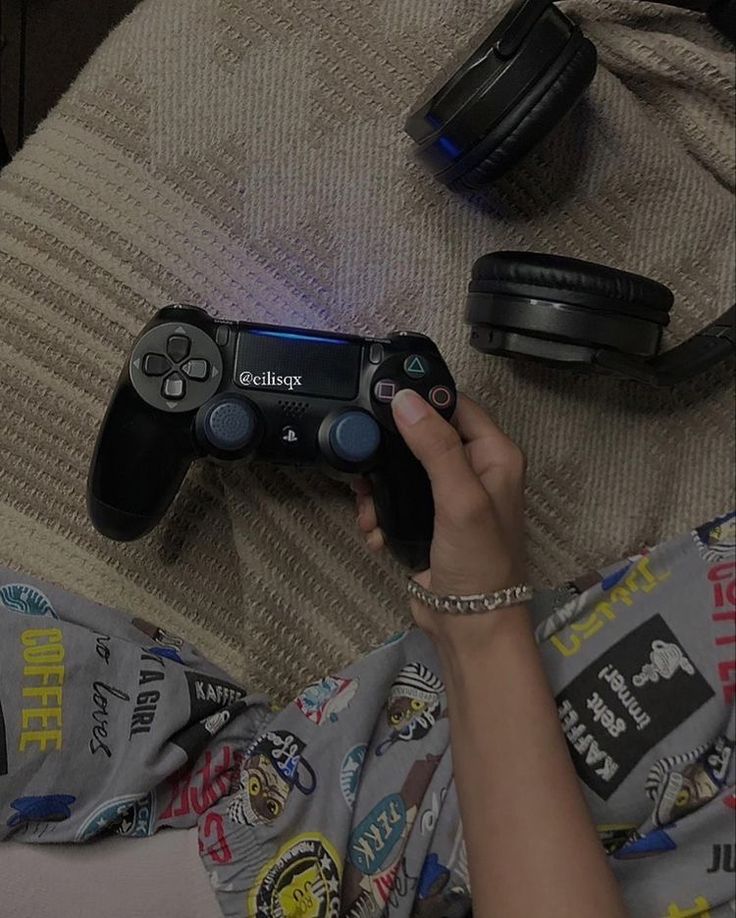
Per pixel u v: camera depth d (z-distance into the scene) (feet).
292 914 1.94
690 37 2.34
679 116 2.35
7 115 3.18
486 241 2.29
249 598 2.24
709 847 2.03
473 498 1.76
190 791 2.04
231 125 2.24
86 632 2.05
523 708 1.80
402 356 1.88
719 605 2.15
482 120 1.94
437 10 2.29
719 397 2.35
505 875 1.67
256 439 1.87
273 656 2.25
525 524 2.30
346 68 2.27
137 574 2.23
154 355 1.83
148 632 2.17
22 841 1.93
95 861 1.94
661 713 2.11
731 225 2.33
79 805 1.95
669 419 2.34
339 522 2.27
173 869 1.95
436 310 2.29
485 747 1.79
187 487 2.24
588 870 1.64
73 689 1.99
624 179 2.30
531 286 1.96
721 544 2.19
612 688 2.13
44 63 3.18
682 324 2.33
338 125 2.26
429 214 2.28
